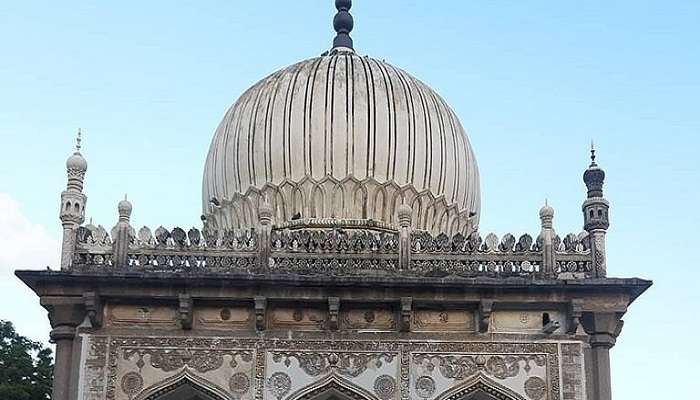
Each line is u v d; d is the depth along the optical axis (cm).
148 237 1675
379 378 1636
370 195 1975
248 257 1664
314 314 1667
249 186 2012
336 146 1989
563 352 1653
